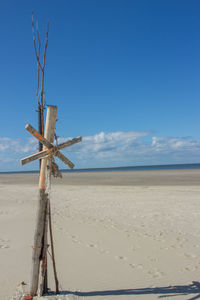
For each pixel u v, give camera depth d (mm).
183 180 27375
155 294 3816
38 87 3879
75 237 6809
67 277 4438
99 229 7676
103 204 12680
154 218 9328
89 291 3914
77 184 25766
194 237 6879
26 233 7062
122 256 5434
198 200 13367
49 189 3578
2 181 35562
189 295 3779
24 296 3654
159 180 28500
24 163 3438
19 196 15945
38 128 3902
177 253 5625
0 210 10836
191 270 4723
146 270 4723
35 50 3807
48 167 3629
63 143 3711
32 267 3645
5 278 4301
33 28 3793
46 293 3746
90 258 5316
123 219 9156
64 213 10320
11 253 5484
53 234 7078
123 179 32156
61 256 5441
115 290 3943
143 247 6023
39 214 3604
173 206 11789
